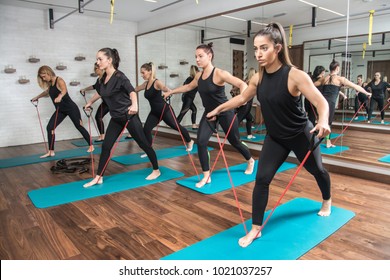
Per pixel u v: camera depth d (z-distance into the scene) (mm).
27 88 5816
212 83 3125
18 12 5559
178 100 6238
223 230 2318
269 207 2699
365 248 2025
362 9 3645
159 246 2098
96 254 2000
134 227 2387
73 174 3865
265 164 2066
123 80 3078
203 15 5375
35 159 4621
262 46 1813
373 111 3617
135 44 7113
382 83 3514
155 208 2750
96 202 2906
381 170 3336
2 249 2072
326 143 4059
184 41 5816
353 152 3770
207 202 2871
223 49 5117
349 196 2949
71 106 4691
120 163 4371
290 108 1920
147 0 5285
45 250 2055
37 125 6012
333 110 3941
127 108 3229
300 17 4160
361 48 3695
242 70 4816
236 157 4613
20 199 3020
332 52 3922
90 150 5078
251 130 4715
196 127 5816
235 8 4812
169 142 5965
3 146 5684
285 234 2193
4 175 3852
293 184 3311
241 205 2783
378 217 2488
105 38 6652
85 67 6430
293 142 2074
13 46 5570
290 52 4336
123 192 3170
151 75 4078
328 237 2168
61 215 2623
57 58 6055
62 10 5852
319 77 4051
